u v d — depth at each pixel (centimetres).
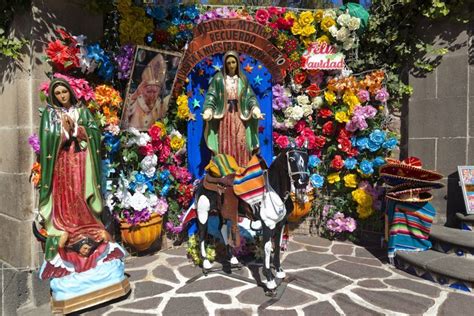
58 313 346
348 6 547
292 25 555
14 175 415
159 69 481
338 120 541
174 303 365
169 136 529
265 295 377
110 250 387
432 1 484
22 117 409
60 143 365
